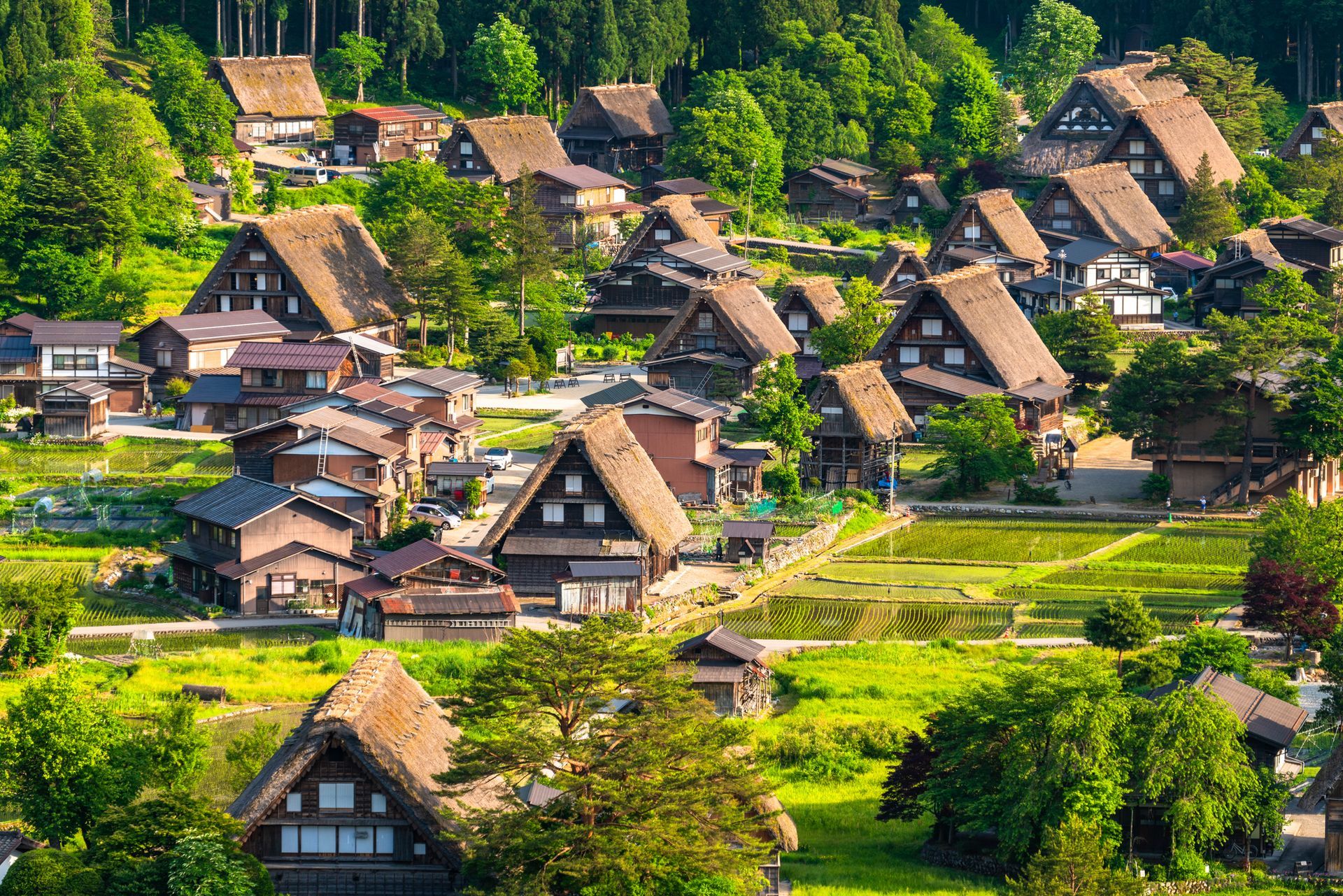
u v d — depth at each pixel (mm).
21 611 134500
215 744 118250
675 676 102438
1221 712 100062
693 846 86062
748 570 159375
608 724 89625
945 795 102188
